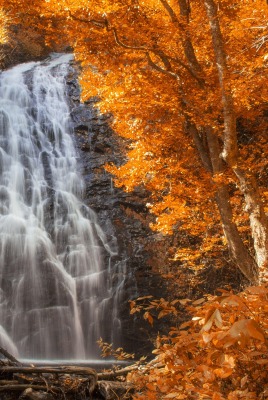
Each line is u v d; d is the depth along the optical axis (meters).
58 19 9.60
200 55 9.80
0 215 17.66
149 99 9.06
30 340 15.47
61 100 20.52
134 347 14.86
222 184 9.45
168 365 2.83
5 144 19.72
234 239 9.48
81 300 15.94
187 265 14.82
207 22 9.22
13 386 3.99
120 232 16.48
